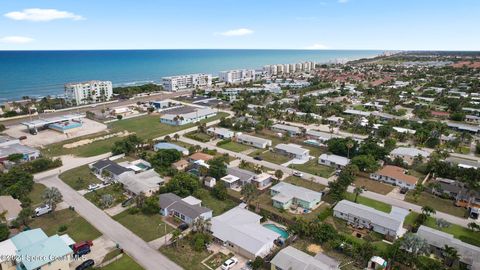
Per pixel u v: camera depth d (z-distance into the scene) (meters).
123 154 117.38
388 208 79.88
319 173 101.62
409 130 139.25
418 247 57.38
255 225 69.12
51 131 149.62
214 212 78.00
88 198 84.56
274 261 56.12
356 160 101.81
